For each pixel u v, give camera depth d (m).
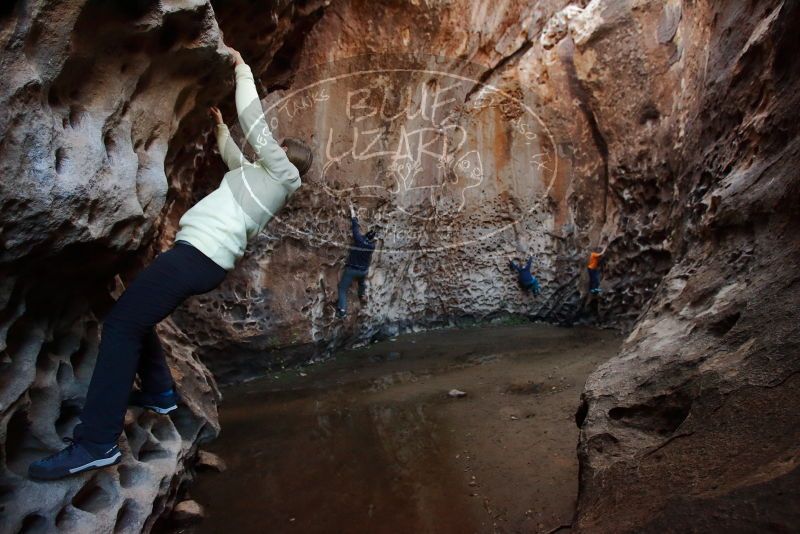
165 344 3.30
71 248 1.71
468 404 3.89
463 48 6.38
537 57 7.26
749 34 3.77
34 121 1.50
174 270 1.87
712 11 4.54
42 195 1.52
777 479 1.27
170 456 2.37
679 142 5.58
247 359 4.84
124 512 1.92
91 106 1.78
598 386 2.46
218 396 4.00
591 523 1.69
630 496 1.68
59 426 1.93
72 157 1.64
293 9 3.62
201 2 1.97
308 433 3.43
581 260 7.30
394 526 2.29
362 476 2.78
